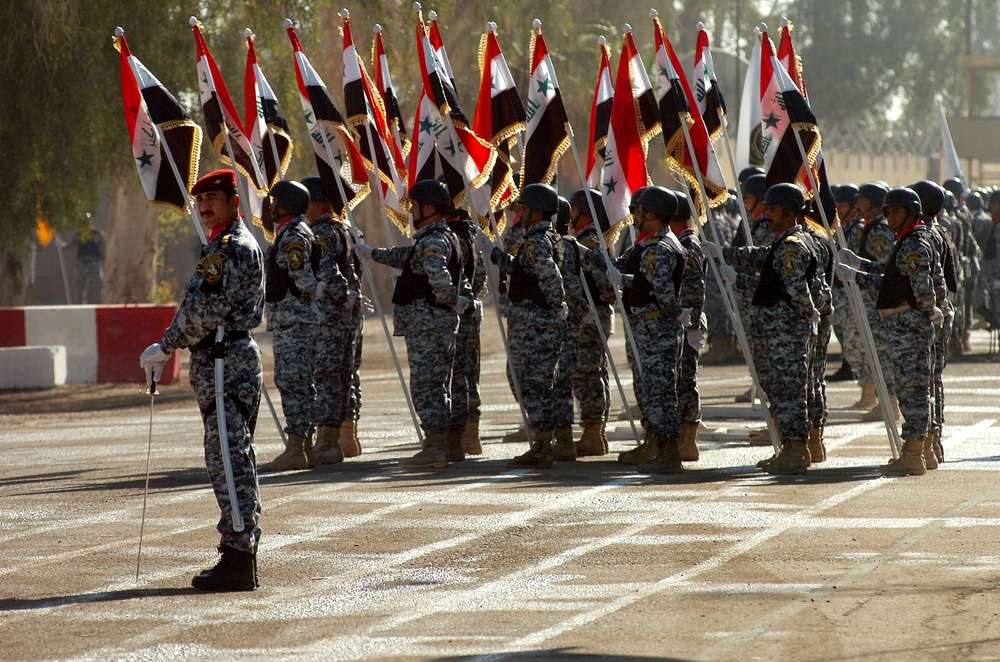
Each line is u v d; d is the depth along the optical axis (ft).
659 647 45.47
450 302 82.74
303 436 86.63
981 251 175.42
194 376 55.06
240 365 54.65
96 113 167.94
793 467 81.35
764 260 80.07
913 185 85.20
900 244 79.71
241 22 189.98
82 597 54.24
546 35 295.89
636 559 58.90
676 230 85.35
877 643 45.50
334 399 90.22
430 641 46.88
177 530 68.08
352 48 95.86
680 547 61.05
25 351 157.28
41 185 178.91
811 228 87.66
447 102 90.07
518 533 64.95
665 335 81.71
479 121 92.63
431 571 57.72
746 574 55.77
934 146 394.73
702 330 87.25
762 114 89.40
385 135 98.99
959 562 57.31
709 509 70.18
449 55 268.21
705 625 48.16
